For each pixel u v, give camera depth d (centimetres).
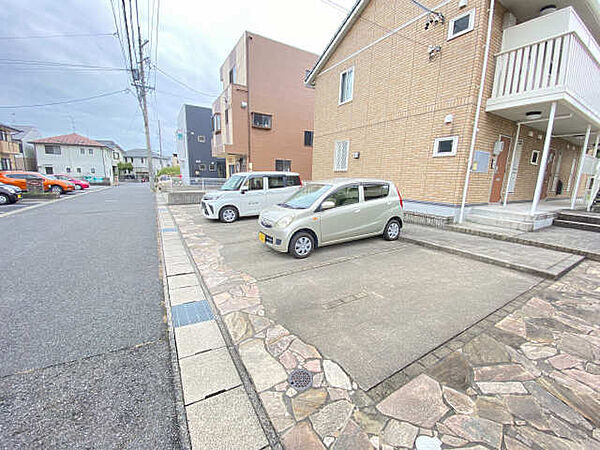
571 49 532
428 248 543
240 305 311
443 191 708
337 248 541
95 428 163
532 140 855
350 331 260
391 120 843
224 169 2611
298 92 1641
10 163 2659
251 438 155
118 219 877
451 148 682
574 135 908
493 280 383
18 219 838
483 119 664
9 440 153
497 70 647
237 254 503
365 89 934
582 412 170
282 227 460
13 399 181
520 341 246
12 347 236
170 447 152
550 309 303
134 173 5041
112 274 409
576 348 235
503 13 648
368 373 205
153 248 550
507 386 192
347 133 1027
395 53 815
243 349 233
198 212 1039
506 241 564
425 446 148
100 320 283
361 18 930
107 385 196
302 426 161
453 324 272
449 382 196
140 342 248
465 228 639
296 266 438
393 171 848
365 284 369
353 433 156
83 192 1952
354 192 535
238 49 1596
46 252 510
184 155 2598
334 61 1075
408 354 227
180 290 350
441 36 688
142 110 2056
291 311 297
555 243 512
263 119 1555
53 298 330
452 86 670
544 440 152
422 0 724
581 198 1169
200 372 207
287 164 1670
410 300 323
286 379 199
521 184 870
